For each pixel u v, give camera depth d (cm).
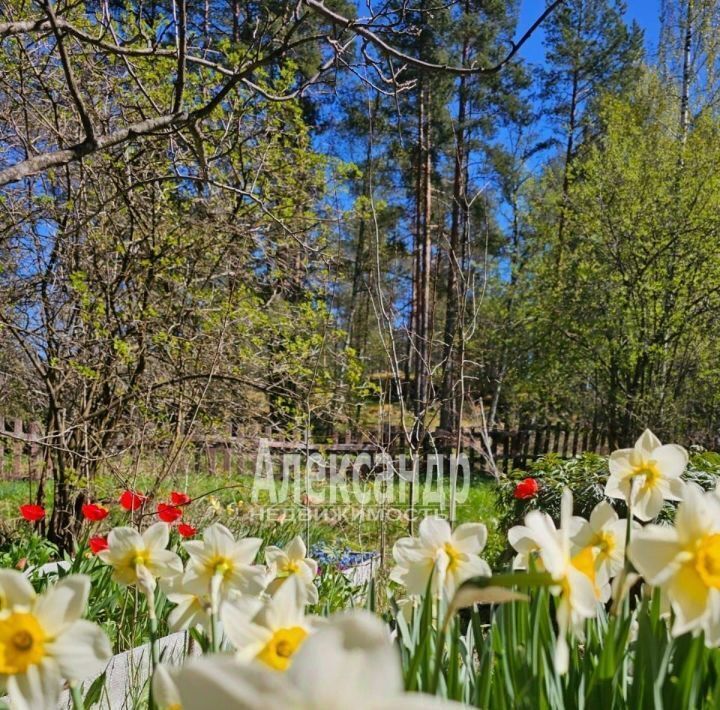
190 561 114
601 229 1240
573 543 118
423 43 1392
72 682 89
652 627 109
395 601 143
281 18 357
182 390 528
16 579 75
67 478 501
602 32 2178
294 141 645
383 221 1945
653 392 1195
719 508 86
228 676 40
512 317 1555
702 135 1297
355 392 617
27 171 238
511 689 108
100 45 298
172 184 537
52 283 523
